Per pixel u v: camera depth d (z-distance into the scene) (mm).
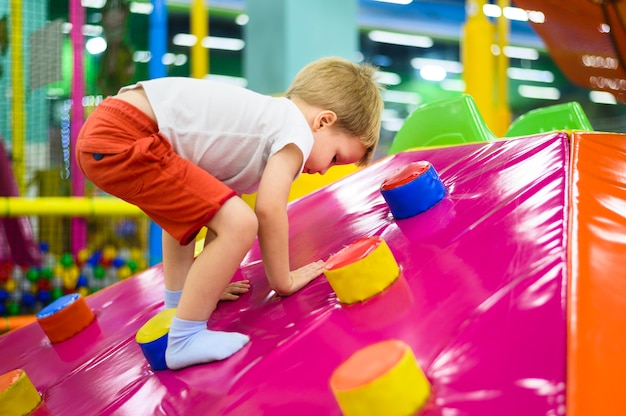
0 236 2748
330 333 841
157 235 2760
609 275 747
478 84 3713
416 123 1705
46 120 3336
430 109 1670
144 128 1041
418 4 10328
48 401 1039
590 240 810
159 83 1088
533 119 1786
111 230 2984
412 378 633
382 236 1086
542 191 962
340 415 685
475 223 961
